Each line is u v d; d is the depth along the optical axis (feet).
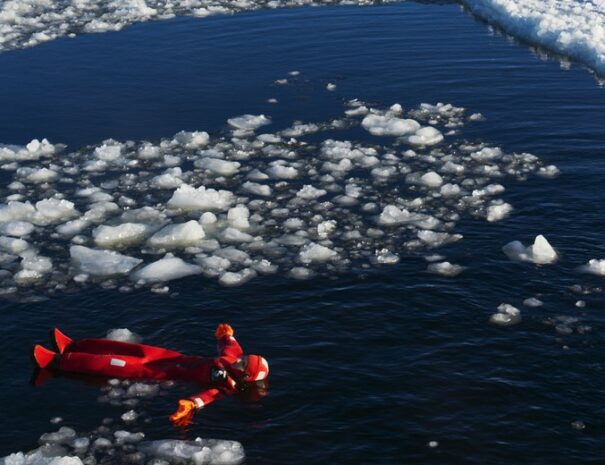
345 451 22.07
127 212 35.70
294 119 46.16
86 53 58.54
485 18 63.77
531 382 24.48
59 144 43.42
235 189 38.06
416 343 26.48
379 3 69.72
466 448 22.06
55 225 34.94
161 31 63.41
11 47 60.54
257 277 30.40
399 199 36.24
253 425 23.09
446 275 30.17
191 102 48.85
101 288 30.04
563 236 32.78
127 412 23.79
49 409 24.07
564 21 58.39
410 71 52.95
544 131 43.24
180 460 21.85
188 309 28.63
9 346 27.04
